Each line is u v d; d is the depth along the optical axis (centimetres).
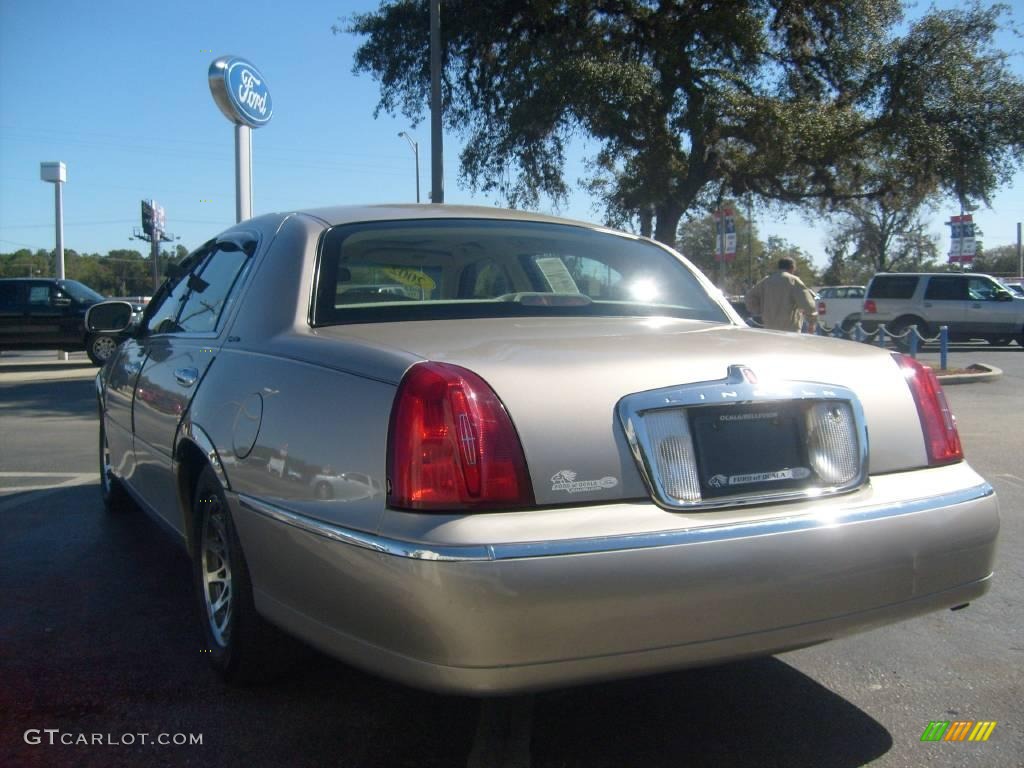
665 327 339
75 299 1909
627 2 1828
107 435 565
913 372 312
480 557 233
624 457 254
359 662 258
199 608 372
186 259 490
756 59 1864
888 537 275
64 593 448
